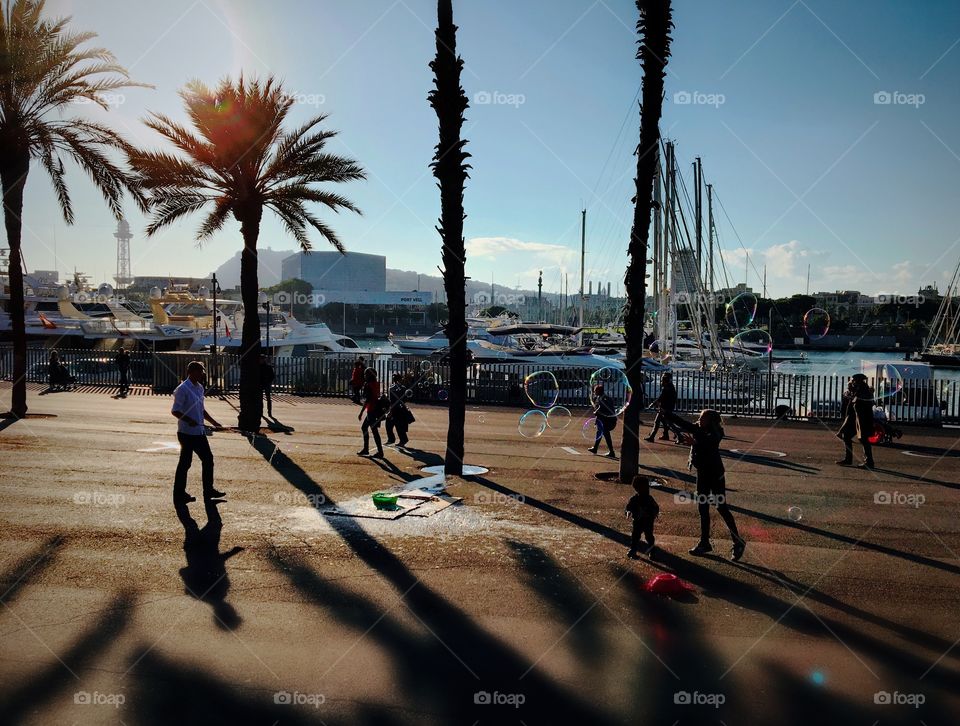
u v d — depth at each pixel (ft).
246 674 18.20
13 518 31.12
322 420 65.46
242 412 58.03
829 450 55.11
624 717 16.47
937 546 30.07
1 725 15.71
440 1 41.68
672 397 58.29
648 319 214.07
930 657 19.88
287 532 30.01
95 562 26.02
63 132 60.95
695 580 25.55
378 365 90.17
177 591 23.49
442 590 24.02
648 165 40.88
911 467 48.26
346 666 18.70
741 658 19.61
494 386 83.71
